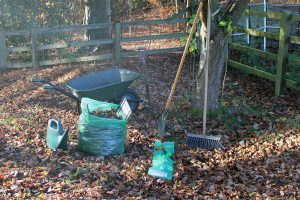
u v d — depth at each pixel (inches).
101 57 299.6
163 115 180.2
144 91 233.1
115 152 161.3
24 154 161.8
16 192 134.6
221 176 148.4
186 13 302.4
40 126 190.4
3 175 144.4
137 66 285.9
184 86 241.4
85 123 160.2
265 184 144.0
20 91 243.4
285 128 183.6
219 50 190.9
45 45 295.1
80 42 294.8
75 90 184.5
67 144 168.4
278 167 154.3
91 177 144.9
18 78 270.7
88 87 196.4
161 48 334.6
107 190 137.4
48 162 154.8
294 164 155.7
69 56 309.0
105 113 193.6
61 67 291.6
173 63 290.5
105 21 327.3
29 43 339.6
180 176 148.0
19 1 337.7
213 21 186.4
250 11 254.1
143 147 169.0
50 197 131.3
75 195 133.2
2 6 336.2
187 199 134.6
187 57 295.1
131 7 497.7
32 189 136.8
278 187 141.9
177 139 175.9
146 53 306.0
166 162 148.9
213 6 184.1
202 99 196.2
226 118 194.1
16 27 339.0
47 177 144.5
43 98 229.3
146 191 138.5
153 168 147.9
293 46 282.7
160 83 247.8
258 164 156.7
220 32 187.6
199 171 151.8
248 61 270.2
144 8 506.0
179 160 158.9
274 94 226.4
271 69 250.5
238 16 187.2
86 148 161.9
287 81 221.5
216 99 196.7
